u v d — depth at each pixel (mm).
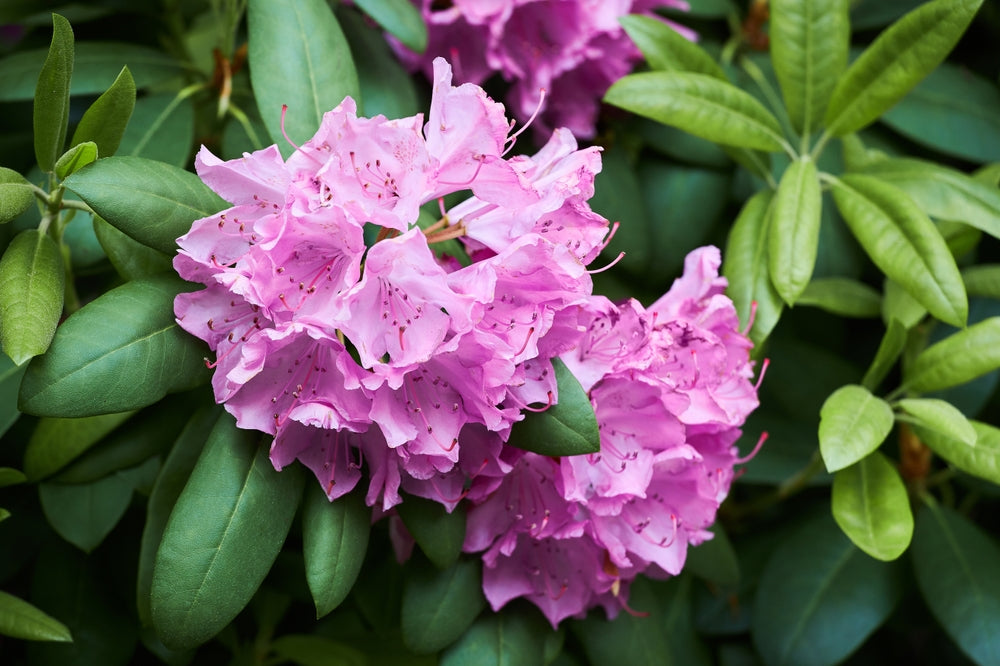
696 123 809
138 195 656
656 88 804
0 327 646
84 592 802
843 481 793
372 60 844
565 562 738
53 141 686
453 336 637
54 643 788
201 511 654
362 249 625
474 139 636
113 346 654
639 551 729
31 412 638
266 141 820
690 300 725
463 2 837
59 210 689
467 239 678
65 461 734
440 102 641
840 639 853
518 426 675
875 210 796
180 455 722
